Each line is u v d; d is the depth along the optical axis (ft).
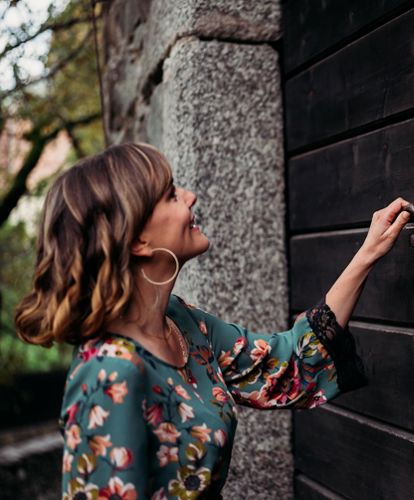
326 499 5.77
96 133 18.35
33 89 15.03
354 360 4.44
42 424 20.49
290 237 6.47
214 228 6.34
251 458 6.34
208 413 3.82
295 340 4.52
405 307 4.75
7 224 18.58
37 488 16.52
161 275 3.98
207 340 4.43
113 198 3.68
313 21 5.88
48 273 3.72
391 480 4.92
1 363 18.51
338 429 5.60
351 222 5.40
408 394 4.73
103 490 3.41
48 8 11.24
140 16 8.20
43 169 20.30
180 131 6.48
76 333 3.66
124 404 3.48
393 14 4.85
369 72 5.12
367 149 5.17
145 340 3.81
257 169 6.44
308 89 6.01
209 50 6.36
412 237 4.40
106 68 9.78
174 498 3.68
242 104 6.42
